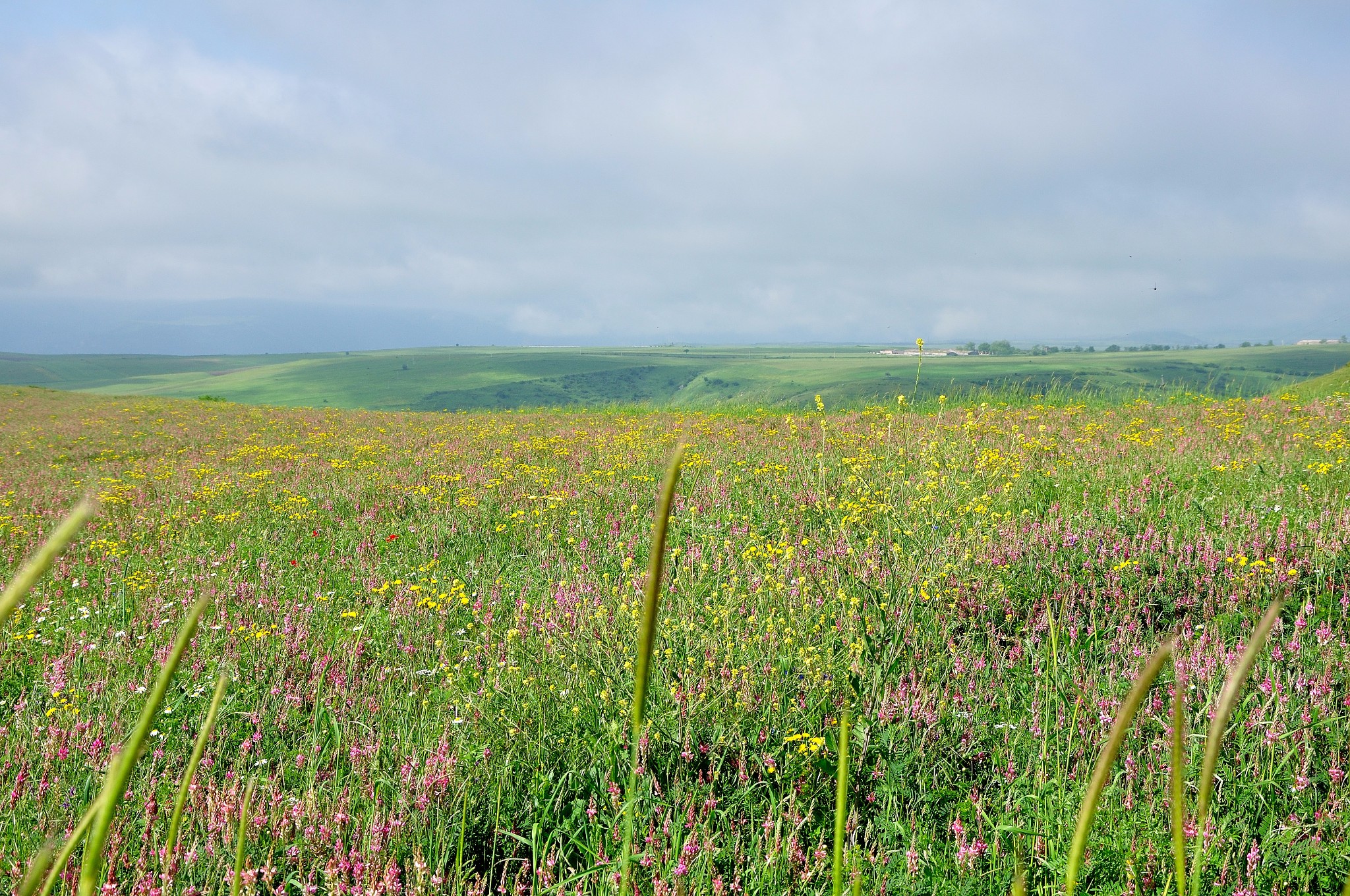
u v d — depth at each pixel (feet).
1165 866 9.27
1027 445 31.96
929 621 15.57
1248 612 15.48
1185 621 14.60
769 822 10.26
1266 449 30.81
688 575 17.53
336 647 16.96
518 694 13.75
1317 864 9.23
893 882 9.33
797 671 13.64
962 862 9.46
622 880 3.07
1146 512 21.34
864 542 19.92
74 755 12.48
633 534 24.26
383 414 100.94
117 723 13.34
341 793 11.25
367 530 28.14
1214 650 13.74
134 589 21.35
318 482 39.55
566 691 13.60
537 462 41.78
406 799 10.97
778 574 17.63
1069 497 23.52
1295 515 19.99
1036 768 11.25
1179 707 2.52
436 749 12.05
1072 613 16.10
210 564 24.08
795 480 29.73
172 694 14.51
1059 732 11.94
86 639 17.39
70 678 15.44
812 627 15.05
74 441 73.77
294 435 70.59
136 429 82.94
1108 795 10.44
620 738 11.80
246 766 12.25
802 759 11.47
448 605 19.24
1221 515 20.51
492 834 10.60
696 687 13.07
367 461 47.65
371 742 12.56
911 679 13.23
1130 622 15.78
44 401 131.95
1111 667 13.62
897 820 10.31
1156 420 44.29
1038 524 20.51
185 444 67.26
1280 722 11.53
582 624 15.65
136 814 10.77
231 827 10.24
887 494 23.65
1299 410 43.57
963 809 10.56
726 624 14.79
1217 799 10.27
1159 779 10.82
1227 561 17.19
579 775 11.43
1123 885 9.00
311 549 25.94
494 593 19.85
